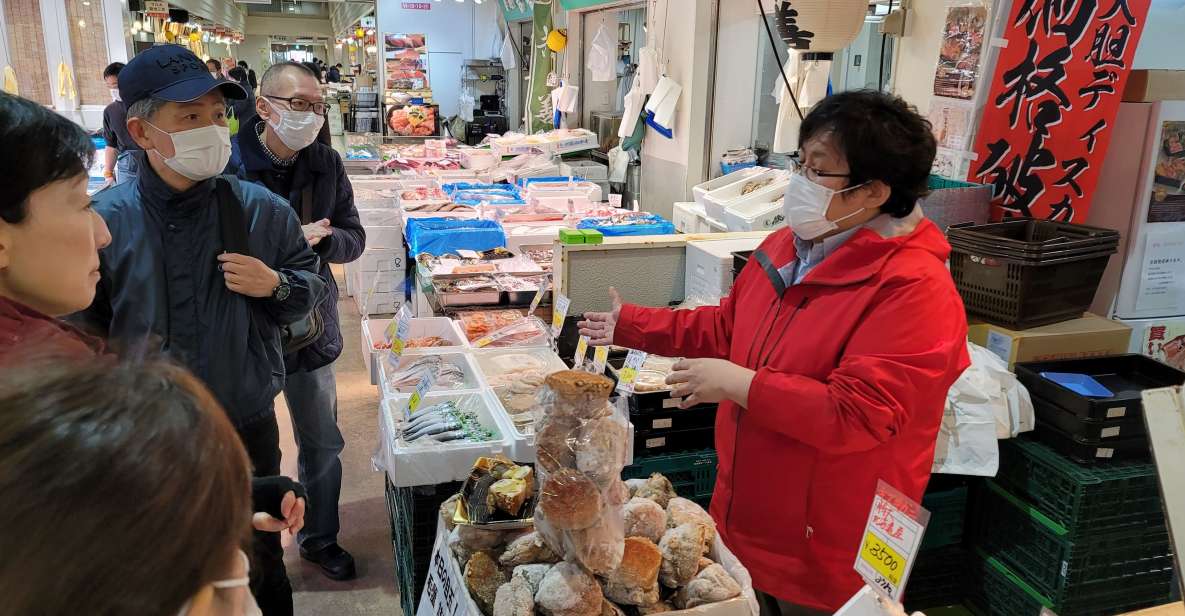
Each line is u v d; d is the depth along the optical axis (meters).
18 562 0.47
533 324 3.21
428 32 11.44
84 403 0.52
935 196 2.85
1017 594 2.27
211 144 1.75
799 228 1.65
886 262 1.56
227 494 0.55
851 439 1.46
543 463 1.35
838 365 1.59
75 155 1.21
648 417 2.42
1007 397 2.20
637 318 2.06
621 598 1.33
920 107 3.44
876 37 5.40
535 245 4.71
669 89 5.52
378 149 8.54
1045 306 2.42
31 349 0.62
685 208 4.72
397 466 2.14
